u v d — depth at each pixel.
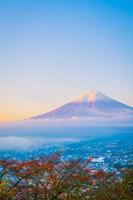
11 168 23.58
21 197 24.62
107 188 29.44
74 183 26.41
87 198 27.73
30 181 25.16
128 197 30.47
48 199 25.31
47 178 25.73
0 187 21.92
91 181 27.70
